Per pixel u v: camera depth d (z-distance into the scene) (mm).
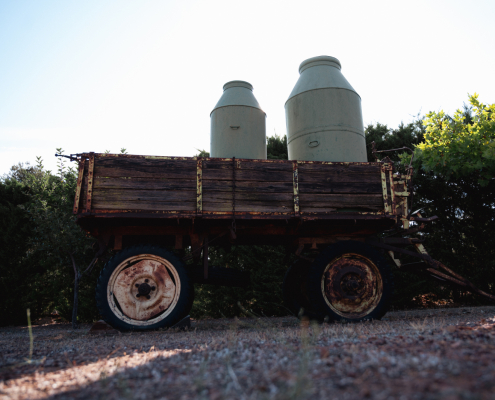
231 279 7480
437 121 9867
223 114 7609
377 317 6215
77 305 9836
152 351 3480
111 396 1921
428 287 10523
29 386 2244
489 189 10602
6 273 10766
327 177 6379
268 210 6090
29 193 11797
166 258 6035
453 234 11117
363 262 6508
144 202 5824
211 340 4195
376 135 12117
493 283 10453
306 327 5328
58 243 9516
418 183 11102
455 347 2578
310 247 6965
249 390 1875
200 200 5906
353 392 1730
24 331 8156
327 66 7750
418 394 1623
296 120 7488
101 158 5855
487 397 1524
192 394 1867
